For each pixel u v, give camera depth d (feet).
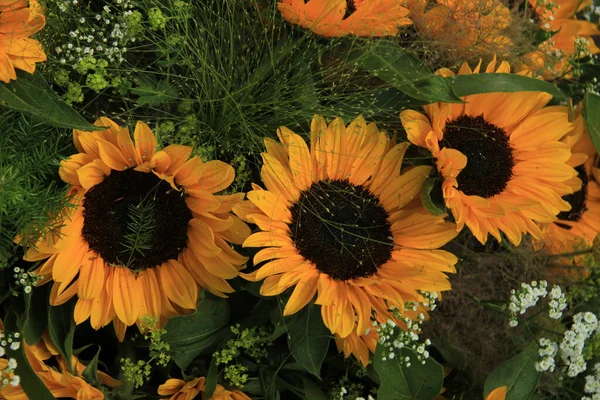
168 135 1.56
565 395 1.80
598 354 1.72
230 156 1.64
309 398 1.66
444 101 1.55
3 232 1.45
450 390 1.77
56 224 1.47
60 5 1.50
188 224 1.55
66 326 1.57
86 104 1.58
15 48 1.39
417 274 1.53
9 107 1.41
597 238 1.74
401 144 1.57
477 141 1.66
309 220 1.56
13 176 1.41
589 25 1.93
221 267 1.53
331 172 1.59
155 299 1.57
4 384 1.41
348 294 1.54
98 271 1.54
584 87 1.90
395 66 1.60
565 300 1.63
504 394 1.58
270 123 1.61
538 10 1.92
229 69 1.59
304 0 1.55
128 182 1.52
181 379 1.65
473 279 1.73
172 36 1.53
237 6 1.62
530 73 1.74
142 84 1.55
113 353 1.66
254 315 1.63
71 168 1.45
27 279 1.50
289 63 1.61
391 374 1.60
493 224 1.59
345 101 1.63
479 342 1.74
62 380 1.50
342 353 1.74
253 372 1.68
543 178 1.65
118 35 1.50
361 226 1.58
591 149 1.87
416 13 1.69
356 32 1.56
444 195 1.54
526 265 1.73
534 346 1.65
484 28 1.69
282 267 1.50
